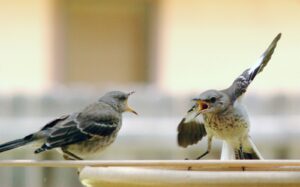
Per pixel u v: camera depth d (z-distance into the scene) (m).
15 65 17.09
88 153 8.19
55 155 11.84
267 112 13.32
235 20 17.59
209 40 17.64
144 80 18.81
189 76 17.53
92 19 19.09
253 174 6.28
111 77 19.27
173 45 17.84
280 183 6.25
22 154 11.93
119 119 8.56
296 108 13.32
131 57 19.44
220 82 17.33
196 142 8.52
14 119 12.98
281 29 17.50
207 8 17.70
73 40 18.72
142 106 13.20
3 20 17.17
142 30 18.91
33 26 17.31
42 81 17.17
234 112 7.99
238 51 17.45
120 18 19.42
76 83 18.75
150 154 12.70
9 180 12.31
